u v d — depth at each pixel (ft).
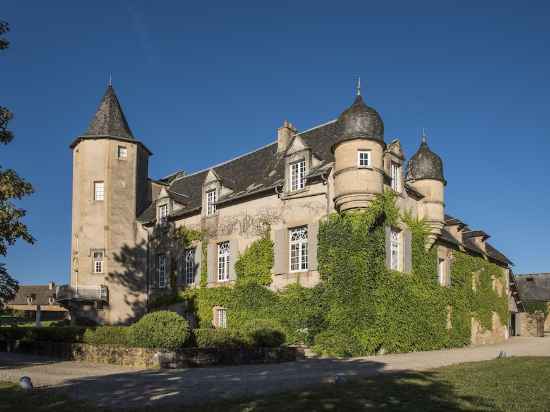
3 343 90.79
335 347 75.72
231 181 106.63
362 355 76.74
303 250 87.20
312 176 85.81
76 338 75.77
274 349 66.80
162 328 61.46
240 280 95.30
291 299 84.99
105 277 118.32
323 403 35.04
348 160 80.84
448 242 105.81
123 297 119.03
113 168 123.44
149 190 133.18
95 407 34.73
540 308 210.79
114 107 129.39
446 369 55.83
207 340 65.10
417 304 90.68
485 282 120.88
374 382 44.47
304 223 86.48
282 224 90.12
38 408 34.68
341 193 80.53
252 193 95.09
